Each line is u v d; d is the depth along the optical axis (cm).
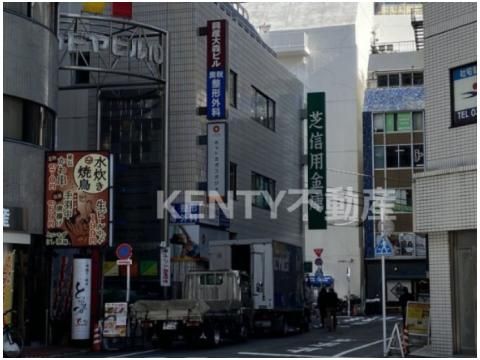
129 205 2947
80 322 2177
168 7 3006
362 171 5634
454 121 1820
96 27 2916
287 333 2667
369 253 5331
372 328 3130
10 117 2125
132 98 3005
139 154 2973
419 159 5316
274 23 5881
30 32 2188
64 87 2905
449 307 1784
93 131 3038
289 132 4141
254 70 3628
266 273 2523
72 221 2239
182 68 2975
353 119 5522
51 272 2298
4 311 2002
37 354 1948
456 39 1827
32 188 2189
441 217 1798
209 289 2320
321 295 3112
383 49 6353
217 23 2927
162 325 2100
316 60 5634
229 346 2197
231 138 3281
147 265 2891
